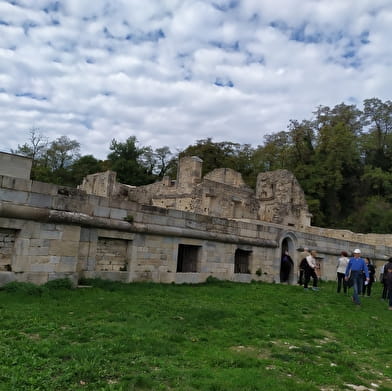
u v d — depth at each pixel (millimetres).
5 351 5926
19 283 10445
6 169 17156
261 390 5332
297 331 9625
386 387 6281
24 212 10711
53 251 11328
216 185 37094
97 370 5469
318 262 25375
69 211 11922
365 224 51531
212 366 6285
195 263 17188
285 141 67438
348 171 59438
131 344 6828
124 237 13922
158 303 10930
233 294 14453
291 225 41250
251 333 8789
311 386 5750
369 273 17750
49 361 5727
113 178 42031
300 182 55625
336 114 65625
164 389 5117
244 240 19297
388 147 62531
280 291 16609
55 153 72250
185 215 16375
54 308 9086
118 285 12922
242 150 68312
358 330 10523
